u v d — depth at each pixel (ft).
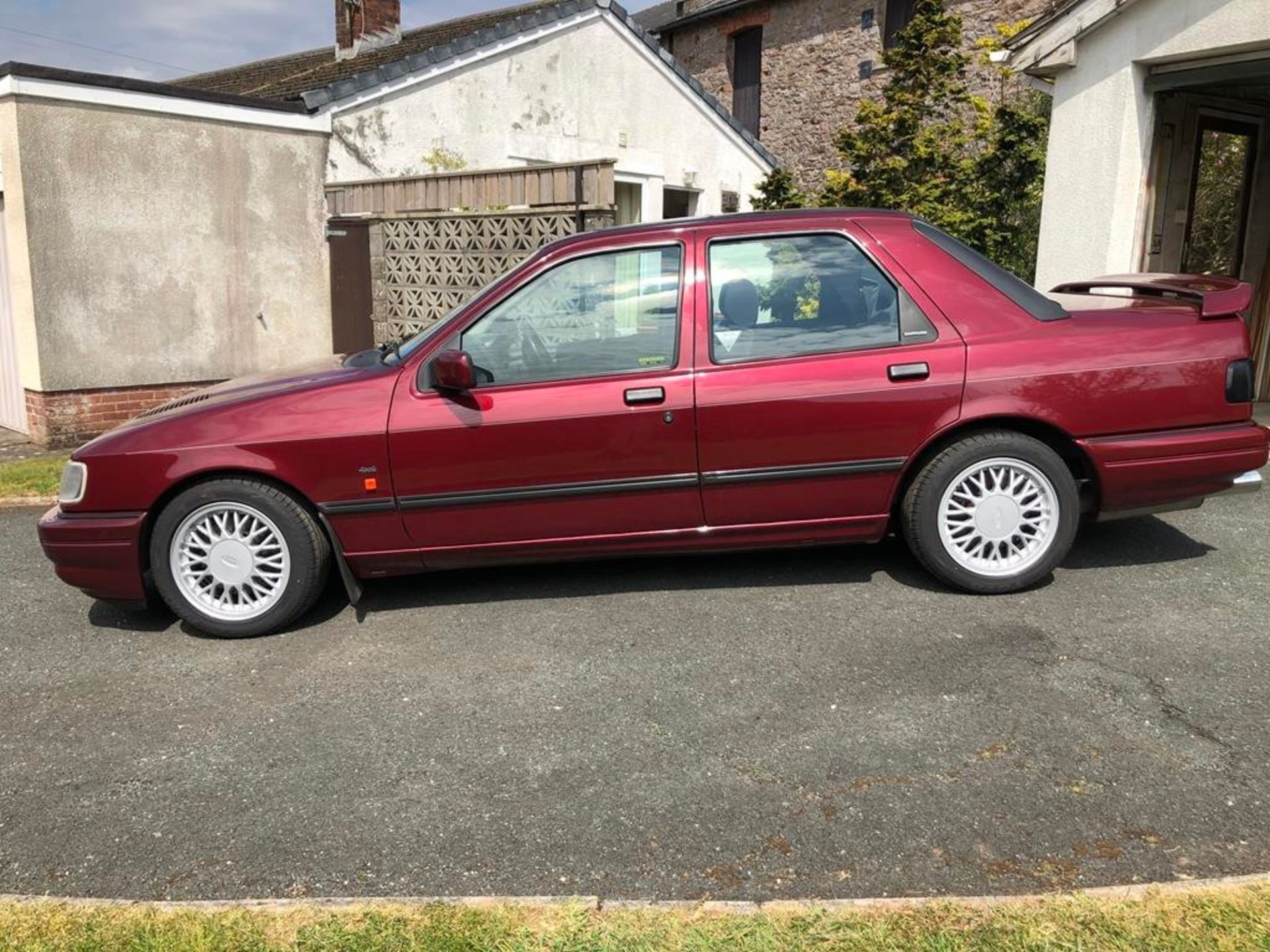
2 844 9.32
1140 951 7.09
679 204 44.34
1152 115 24.30
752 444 13.57
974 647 12.53
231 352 31.96
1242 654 12.00
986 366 13.48
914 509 13.93
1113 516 14.12
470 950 7.43
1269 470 19.93
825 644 12.85
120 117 28.48
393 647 13.55
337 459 13.53
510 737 10.91
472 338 13.87
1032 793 9.35
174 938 7.73
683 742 10.62
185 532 13.85
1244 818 8.80
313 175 32.71
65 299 28.27
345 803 9.77
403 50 41.93
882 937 7.38
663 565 16.17
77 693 12.59
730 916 7.70
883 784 9.62
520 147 37.42
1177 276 16.25
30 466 25.49
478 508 13.76
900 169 32.83
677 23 65.67
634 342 13.73
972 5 47.06
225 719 11.69
